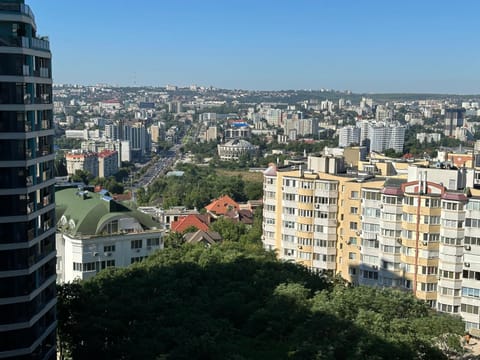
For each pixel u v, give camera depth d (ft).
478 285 459.73
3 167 287.48
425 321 348.79
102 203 506.07
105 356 314.35
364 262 530.27
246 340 320.50
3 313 295.69
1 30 287.28
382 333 308.19
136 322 339.77
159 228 519.19
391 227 498.28
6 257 293.43
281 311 338.95
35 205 303.68
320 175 574.56
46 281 320.70
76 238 474.08
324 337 304.30
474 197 458.50
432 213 475.31
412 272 488.44
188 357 280.92
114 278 417.69
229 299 363.76
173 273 416.67
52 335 333.01
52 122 325.83
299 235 586.45
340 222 566.77
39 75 305.53
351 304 357.82
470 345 439.63
